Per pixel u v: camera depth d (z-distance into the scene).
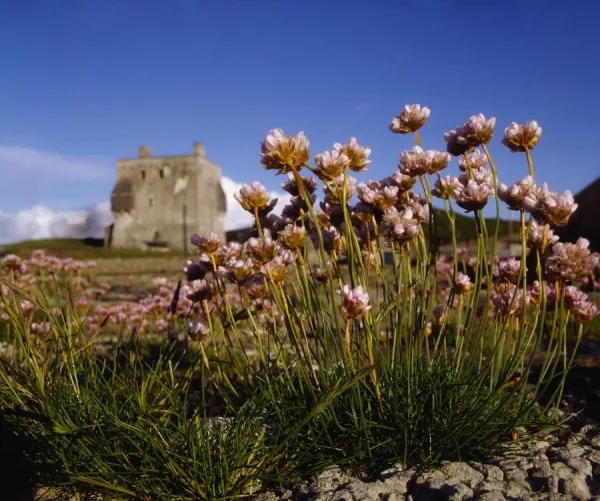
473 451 0.34
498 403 0.36
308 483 0.32
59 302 0.41
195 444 0.32
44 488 0.34
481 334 0.36
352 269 0.36
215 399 0.49
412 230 0.35
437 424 0.34
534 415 0.38
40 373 0.38
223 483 0.31
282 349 0.39
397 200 0.40
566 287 0.39
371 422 0.33
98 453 0.33
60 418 0.33
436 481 0.31
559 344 0.37
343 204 0.35
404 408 0.34
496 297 0.42
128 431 0.33
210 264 0.41
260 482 0.33
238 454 0.32
